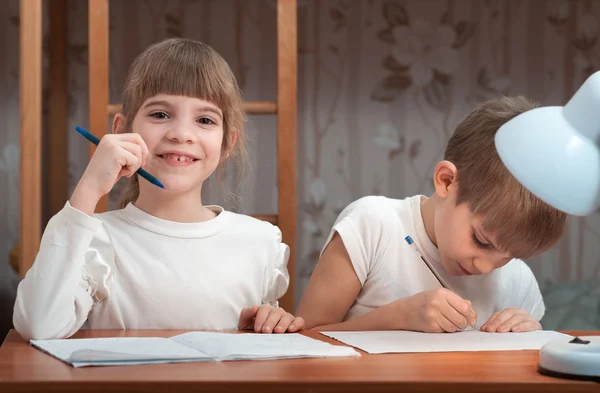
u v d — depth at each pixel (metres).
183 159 1.30
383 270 1.43
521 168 0.83
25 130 1.92
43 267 1.07
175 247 1.33
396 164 2.72
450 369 0.83
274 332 1.12
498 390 0.77
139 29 2.61
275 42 2.65
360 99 2.71
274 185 2.63
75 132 2.59
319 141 2.70
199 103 1.30
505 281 1.48
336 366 0.83
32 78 1.92
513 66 2.75
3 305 2.58
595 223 2.80
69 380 0.74
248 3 2.65
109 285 1.28
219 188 1.59
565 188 0.81
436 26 2.72
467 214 1.21
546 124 0.85
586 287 2.52
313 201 2.71
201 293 1.31
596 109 0.82
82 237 1.09
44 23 2.60
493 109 1.27
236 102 1.43
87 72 2.60
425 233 1.43
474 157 1.22
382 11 2.71
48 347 0.94
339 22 2.70
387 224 1.45
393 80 2.71
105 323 1.28
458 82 2.73
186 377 0.76
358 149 2.71
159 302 1.30
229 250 1.36
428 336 1.10
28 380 0.74
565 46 2.78
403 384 0.76
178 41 1.37
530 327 1.22
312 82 2.69
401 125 2.71
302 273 2.71
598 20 2.78
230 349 0.89
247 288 1.36
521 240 1.16
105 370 0.80
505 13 2.75
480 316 1.43
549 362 0.81
